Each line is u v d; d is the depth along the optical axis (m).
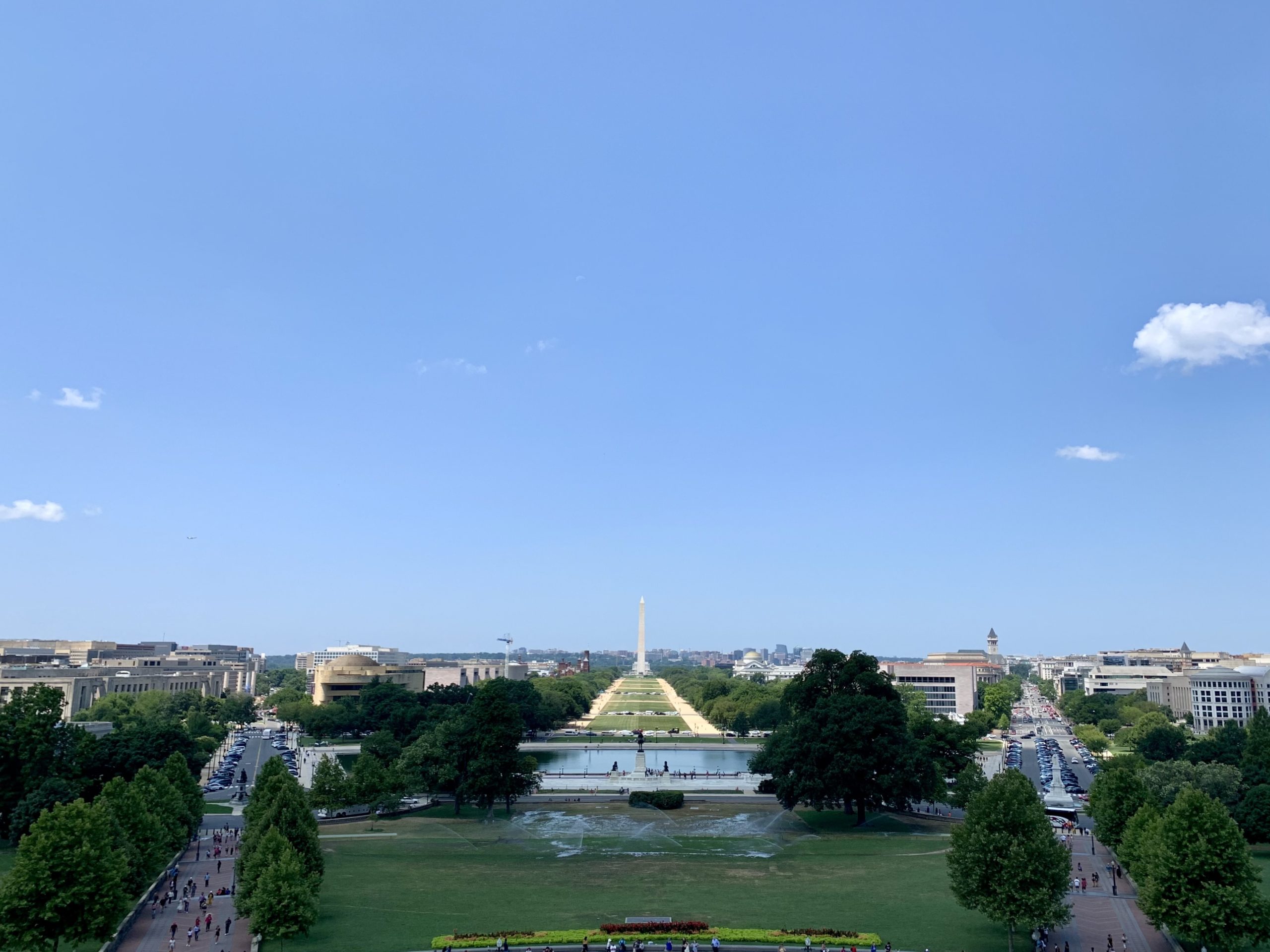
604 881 125.94
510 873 130.50
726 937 98.38
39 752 148.75
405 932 101.88
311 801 175.25
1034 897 92.06
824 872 132.00
